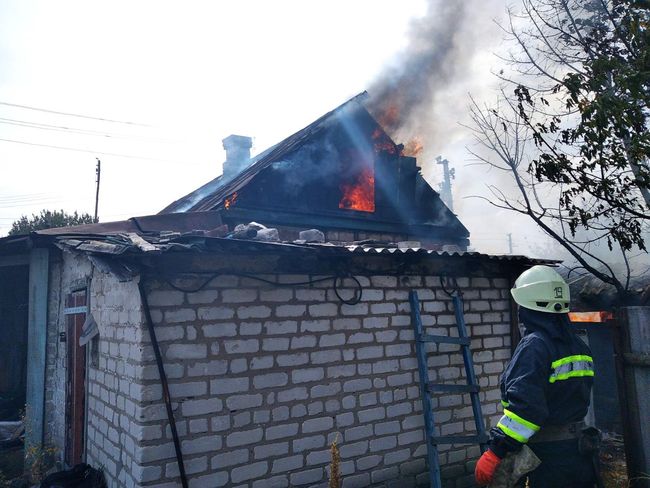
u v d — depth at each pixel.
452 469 5.29
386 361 5.07
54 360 7.16
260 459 4.19
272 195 9.18
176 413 3.87
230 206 8.59
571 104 5.15
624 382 4.00
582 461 2.55
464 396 5.55
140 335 3.83
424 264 5.48
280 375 4.40
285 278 4.56
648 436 3.83
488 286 6.01
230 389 4.14
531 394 2.41
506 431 2.42
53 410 7.06
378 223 10.66
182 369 3.95
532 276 2.77
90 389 5.33
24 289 9.79
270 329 4.41
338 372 4.73
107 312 4.86
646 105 4.95
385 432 4.93
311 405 4.53
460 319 5.51
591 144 5.08
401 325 5.24
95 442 5.02
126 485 4.00
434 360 5.39
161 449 3.77
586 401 2.64
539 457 2.54
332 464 3.39
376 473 4.81
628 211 5.48
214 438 4.00
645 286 7.52
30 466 6.70
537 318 2.71
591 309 8.23
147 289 3.88
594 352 8.06
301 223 9.45
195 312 4.06
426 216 11.64
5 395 9.30
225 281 4.23
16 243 6.84
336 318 4.80
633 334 3.95
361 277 5.03
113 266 3.89
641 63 5.02
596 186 5.44
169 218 6.62
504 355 5.99
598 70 5.07
